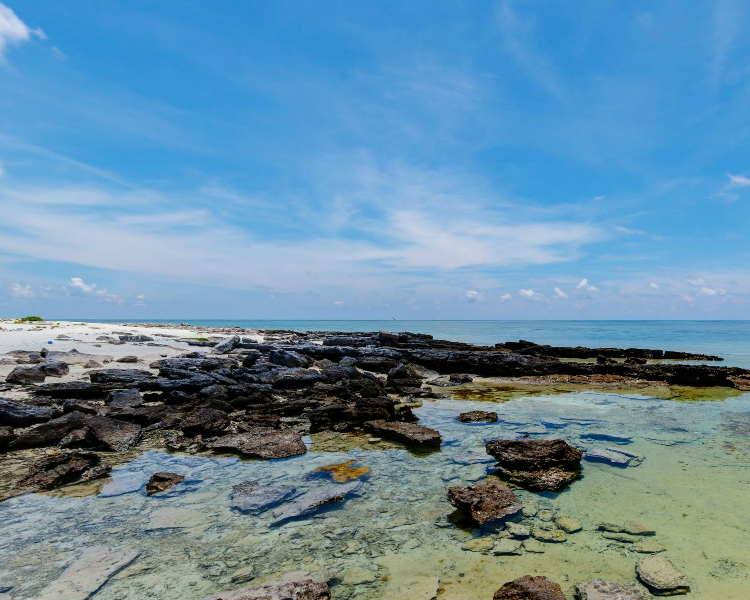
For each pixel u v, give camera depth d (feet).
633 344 220.64
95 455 34.35
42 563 20.84
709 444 41.32
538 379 86.63
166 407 50.88
